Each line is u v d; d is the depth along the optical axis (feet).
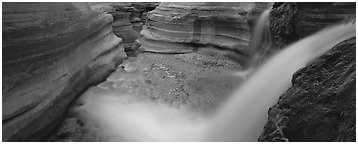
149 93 28.68
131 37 50.65
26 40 18.22
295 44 26.37
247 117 23.09
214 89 31.22
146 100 27.17
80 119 23.00
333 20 23.91
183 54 47.01
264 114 21.59
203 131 22.63
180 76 35.12
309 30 25.49
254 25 39.29
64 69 23.25
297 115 15.39
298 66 21.76
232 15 43.91
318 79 15.92
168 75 34.94
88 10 29.81
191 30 49.03
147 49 49.80
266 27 34.88
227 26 45.57
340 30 22.31
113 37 38.47
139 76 33.22
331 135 13.94
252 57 38.22
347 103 13.82
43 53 20.15
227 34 45.75
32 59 19.04
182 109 26.12
